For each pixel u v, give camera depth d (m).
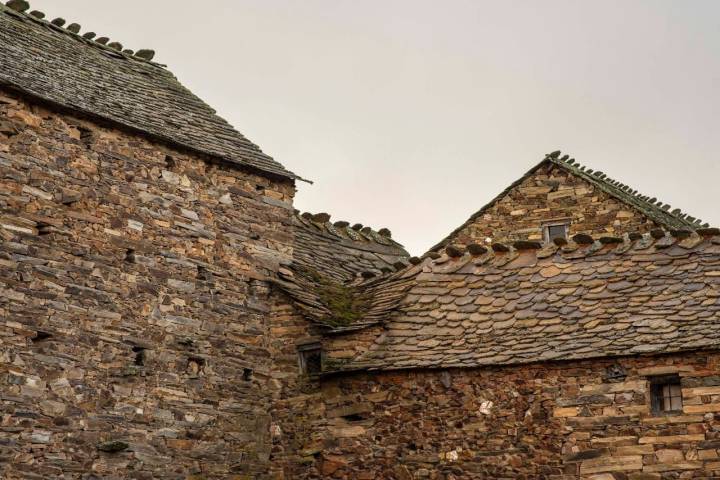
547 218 29.62
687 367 19.97
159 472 21.52
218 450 22.34
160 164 22.73
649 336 20.44
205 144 23.52
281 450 22.69
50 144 21.23
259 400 23.08
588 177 29.72
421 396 21.64
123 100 23.27
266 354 23.39
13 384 19.92
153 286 22.11
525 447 20.66
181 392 22.09
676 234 22.03
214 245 23.20
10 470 19.66
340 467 21.98
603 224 29.25
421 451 21.39
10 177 20.56
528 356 20.92
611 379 20.36
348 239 27.11
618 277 21.89
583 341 20.83
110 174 21.94
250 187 24.05
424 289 23.33
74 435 20.52
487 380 21.19
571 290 22.03
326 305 23.61
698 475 19.53
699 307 20.73
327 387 22.52
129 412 21.31
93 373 20.98
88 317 21.09
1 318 19.98
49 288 20.67
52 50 23.53
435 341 22.12
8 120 20.73
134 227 22.06
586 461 20.20
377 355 22.30
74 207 21.30
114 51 25.34
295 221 26.33
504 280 22.80
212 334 22.77
